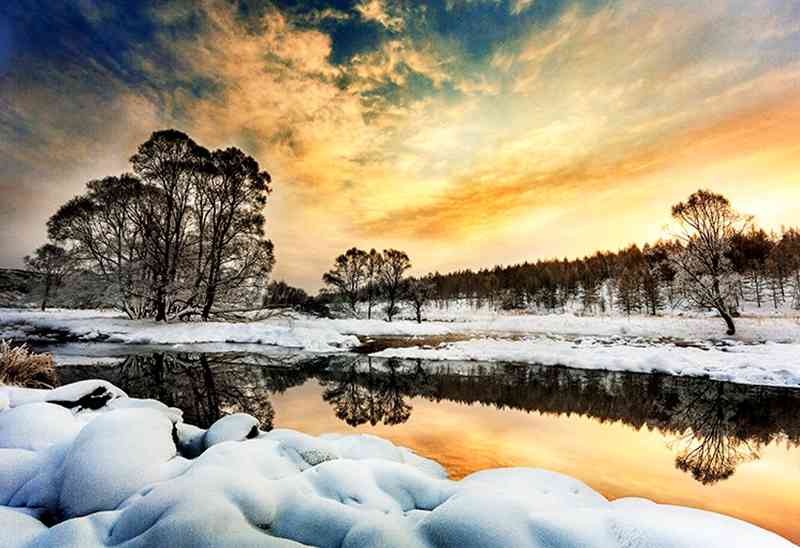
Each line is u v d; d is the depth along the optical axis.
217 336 16.27
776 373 8.77
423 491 2.72
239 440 3.70
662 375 9.51
